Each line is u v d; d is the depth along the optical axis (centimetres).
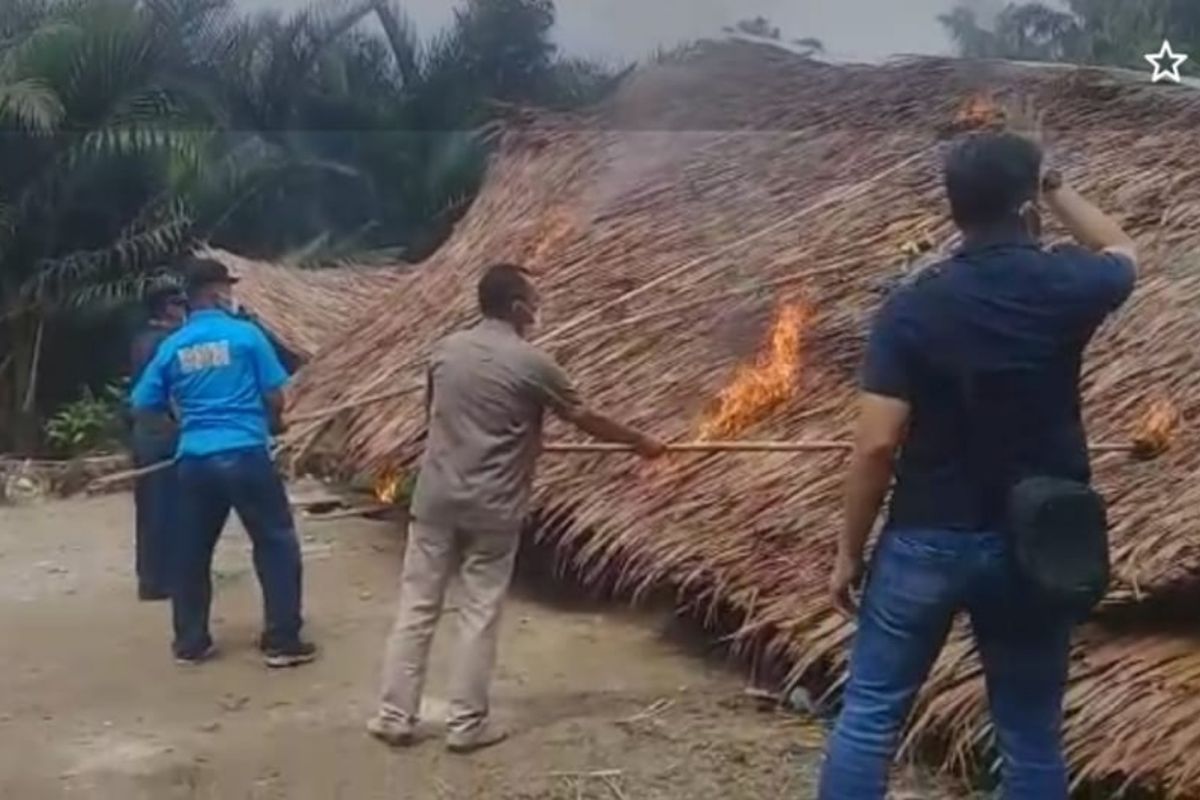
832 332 707
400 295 1052
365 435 823
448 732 572
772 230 827
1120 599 500
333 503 1016
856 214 799
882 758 400
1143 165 736
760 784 534
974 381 382
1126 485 535
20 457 1631
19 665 696
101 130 1644
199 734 599
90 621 772
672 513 662
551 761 558
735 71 1099
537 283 896
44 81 1645
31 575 880
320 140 1962
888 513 410
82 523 1034
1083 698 481
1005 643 401
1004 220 392
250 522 677
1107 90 860
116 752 582
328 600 791
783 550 614
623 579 665
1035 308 382
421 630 579
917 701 505
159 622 764
